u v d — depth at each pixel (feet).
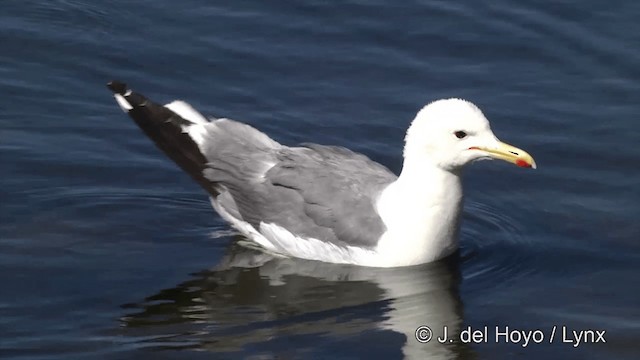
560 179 56.59
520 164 48.49
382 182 51.49
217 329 46.68
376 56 64.39
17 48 64.13
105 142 58.70
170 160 57.67
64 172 56.49
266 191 52.08
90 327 46.68
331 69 63.52
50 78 62.44
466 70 63.41
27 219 53.47
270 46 64.85
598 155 57.88
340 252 51.11
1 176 55.83
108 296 48.73
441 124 49.03
